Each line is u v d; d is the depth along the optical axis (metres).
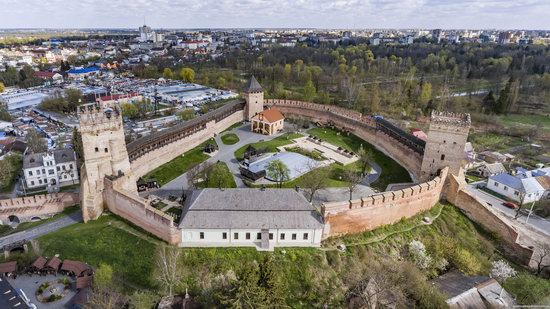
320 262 71.25
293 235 73.50
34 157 114.25
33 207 90.00
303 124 157.75
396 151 121.00
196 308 62.09
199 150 127.88
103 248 75.25
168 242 73.38
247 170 104.25
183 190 97.56
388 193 82.38
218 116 146.50
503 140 163.25
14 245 76.94
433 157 99.38
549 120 193.62
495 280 71.50
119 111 86.50
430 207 93.06
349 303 66.69
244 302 53.59
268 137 143.00
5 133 160.50
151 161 109.88
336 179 105.12
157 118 189.38
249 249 71.44
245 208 72.62
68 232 80.25
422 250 77.19
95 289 63.56
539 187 108.56
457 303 65.19
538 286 67.69
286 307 57.22
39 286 68.19
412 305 65.00
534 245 86.75
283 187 98.75
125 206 81.75
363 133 141.50
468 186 117.81
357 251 75.94
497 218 86.50
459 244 82.81
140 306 58.53
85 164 84.69
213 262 69.25
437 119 95.81
